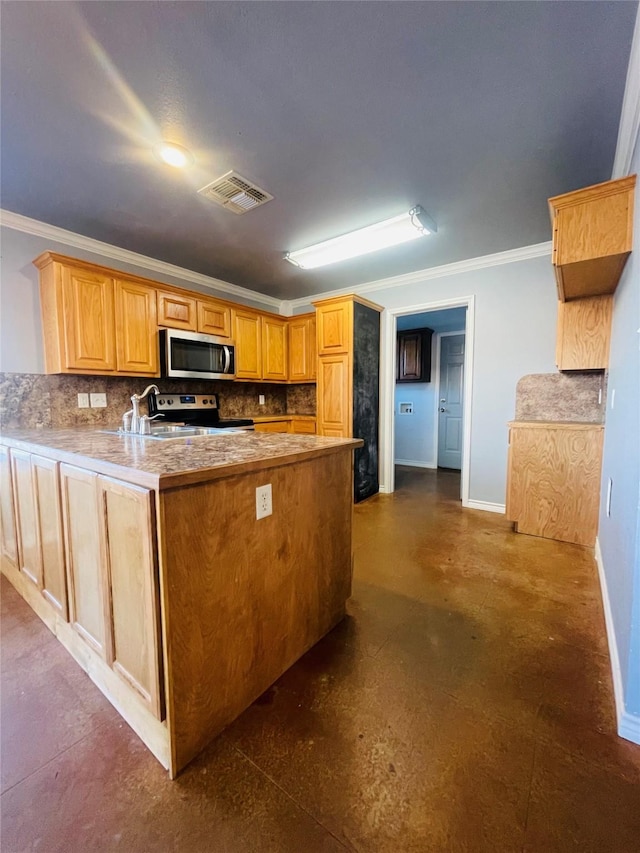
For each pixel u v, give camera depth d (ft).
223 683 4.05
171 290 10.75
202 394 13.00
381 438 14.08
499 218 8.66
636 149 5.31
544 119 5.56
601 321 8.63
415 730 4.05
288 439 6.30
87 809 3.26
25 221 8.59
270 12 3.97
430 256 11.07
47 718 4.19
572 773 3.55
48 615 5.80
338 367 12.39
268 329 14.16
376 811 3.24
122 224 8.82
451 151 6.28
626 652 4.14
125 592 3.86
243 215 8.36
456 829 3.09
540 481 9.42
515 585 7.11
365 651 5.33
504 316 11.09
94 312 9.07
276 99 5.14
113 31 4.16
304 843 3.01
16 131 5.71
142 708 3.87
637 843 2.99
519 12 4.02
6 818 3.19
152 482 3.30
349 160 6.49
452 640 5.55
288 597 4.94
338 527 5.89
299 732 4.03
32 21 4.04
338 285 13.93
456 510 11.88
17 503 6.28
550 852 2.93
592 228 6.04
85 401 9.89
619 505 5.40
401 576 7.50
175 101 5.15
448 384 19.10
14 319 8.66
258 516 4.39
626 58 4.51
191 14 3.99
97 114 5.38
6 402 8.59
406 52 4.46
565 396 10.29
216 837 3.06
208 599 3.84
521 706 4.35
